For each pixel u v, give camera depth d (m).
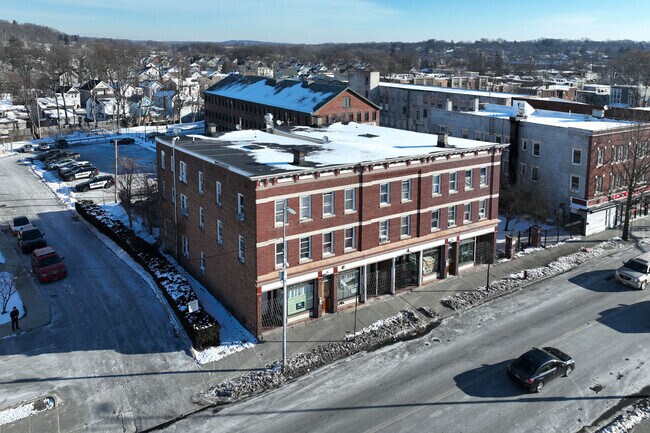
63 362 32.19
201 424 27.08
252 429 26.69
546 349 32.06
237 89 110.25
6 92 165.62
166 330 35.94
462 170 44.41
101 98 153.38
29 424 26.78
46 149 105.50
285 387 30.20
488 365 32.25
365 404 28.61
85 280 43.69
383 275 41.59
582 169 54.94
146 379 30.69
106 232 54.41
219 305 39.72
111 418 27.38
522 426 26.91
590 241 53.81
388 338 35.56
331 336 35.59
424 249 43.00
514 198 56.16
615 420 27.34
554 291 42.62
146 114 139.25
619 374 31.31
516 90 116.12
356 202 38.56
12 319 35.47
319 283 37.47
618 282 43.94
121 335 35.25
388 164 39.34
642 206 61.62
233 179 36.22
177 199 46.66
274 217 34.66
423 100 98.62
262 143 46.94
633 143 54.41
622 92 101.69
